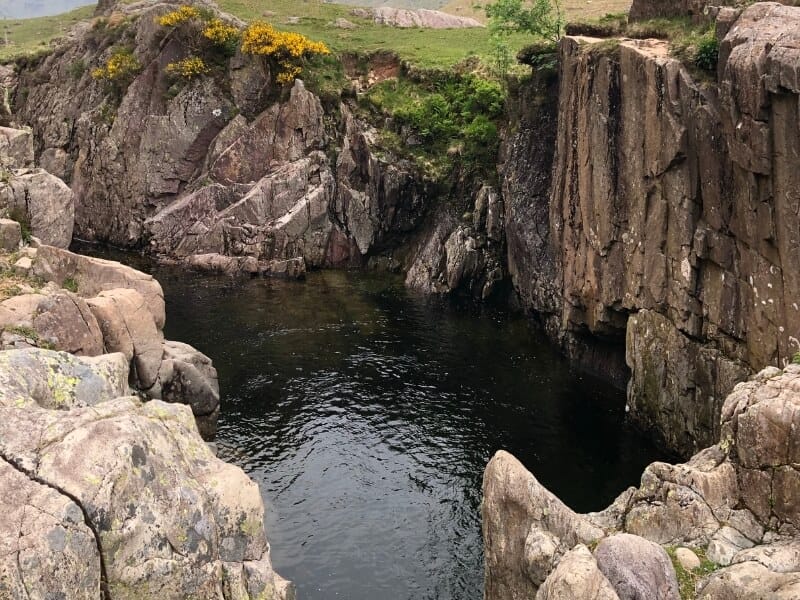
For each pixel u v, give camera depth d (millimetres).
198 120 57438
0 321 21562
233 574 13234
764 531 16109
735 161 22562
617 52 29203
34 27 103688
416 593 20828
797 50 19922
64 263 27094
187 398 27219
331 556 22234
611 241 30406
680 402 26750
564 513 16766
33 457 11383
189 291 47969
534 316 42000
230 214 54188
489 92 52438
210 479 13758
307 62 58719
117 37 65812
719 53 23609
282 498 24984
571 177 34125
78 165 61594
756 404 16578
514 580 17172
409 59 61062
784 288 21250
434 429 29938
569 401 32562
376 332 40938
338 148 55812
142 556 11633
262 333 40375
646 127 27234
